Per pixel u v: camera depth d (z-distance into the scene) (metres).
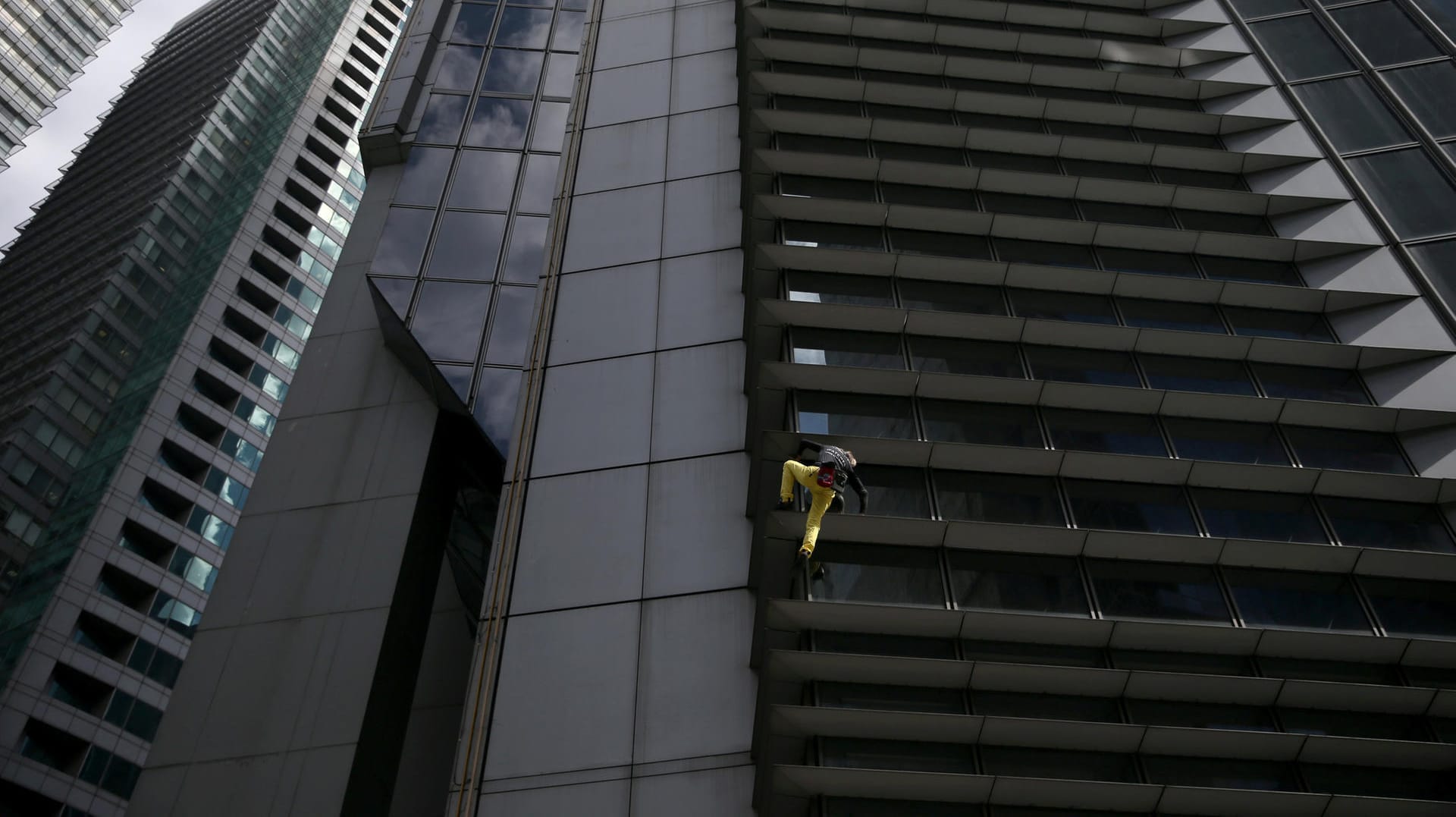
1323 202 25.86
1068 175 26.89
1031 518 19.22
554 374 23.38
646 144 28.88
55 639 63.84
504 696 18.41
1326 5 30.95
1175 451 20.61
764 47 29.78
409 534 26.27
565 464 21.67
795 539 18.47
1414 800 15.53
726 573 19.58
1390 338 22.80
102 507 69.38
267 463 28.05
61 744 62.59
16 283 105.38
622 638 18.97
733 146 28.34
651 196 27.23
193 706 23.58
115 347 88.56
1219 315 23.56
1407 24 29.61
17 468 77.44
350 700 23.52
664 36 32.94
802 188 25.70
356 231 33.53
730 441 21.59
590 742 17.73
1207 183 27.17
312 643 24.53
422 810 26.73
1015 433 20.58
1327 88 28.73
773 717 16.14
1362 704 17.02
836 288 23.19
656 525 20.48
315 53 110.94
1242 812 15.77
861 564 18.41
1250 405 21.03
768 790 16.16
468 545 31.11
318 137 101.75
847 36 31.34
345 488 27.33
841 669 16.77
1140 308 23.48
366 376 29.72
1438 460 20.52
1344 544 19.33
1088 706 16.92
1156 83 29.55
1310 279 24.59
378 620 24.78
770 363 20.58
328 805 22.08
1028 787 15.51
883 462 19.73
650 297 24.69
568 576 19.92
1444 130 26.69
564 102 35.44
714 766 17.28
